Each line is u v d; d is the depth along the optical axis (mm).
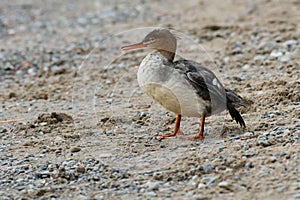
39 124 12727
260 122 11492
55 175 9930
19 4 29484
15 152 11211
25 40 22156
